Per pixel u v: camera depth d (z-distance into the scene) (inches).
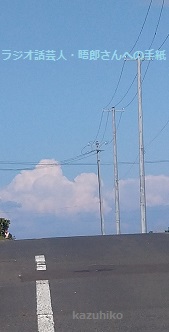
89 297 459.5
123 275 533.3
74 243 777.6
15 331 380.5
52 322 396.8
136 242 765.3
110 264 593.9
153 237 828.6
